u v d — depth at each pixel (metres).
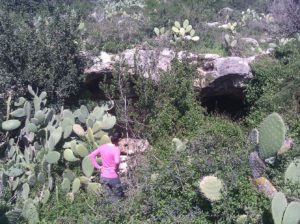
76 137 9.23
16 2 15.50
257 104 11.12
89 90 11.30
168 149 8.88
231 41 12.97
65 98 10.94
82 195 7.63
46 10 15.25
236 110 12.23
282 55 11.98
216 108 12.09
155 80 10.65
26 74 10.16
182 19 16.25
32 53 10.35
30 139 9.11
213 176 6.32
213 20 18.25
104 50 11.68
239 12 20.09
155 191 6.86
